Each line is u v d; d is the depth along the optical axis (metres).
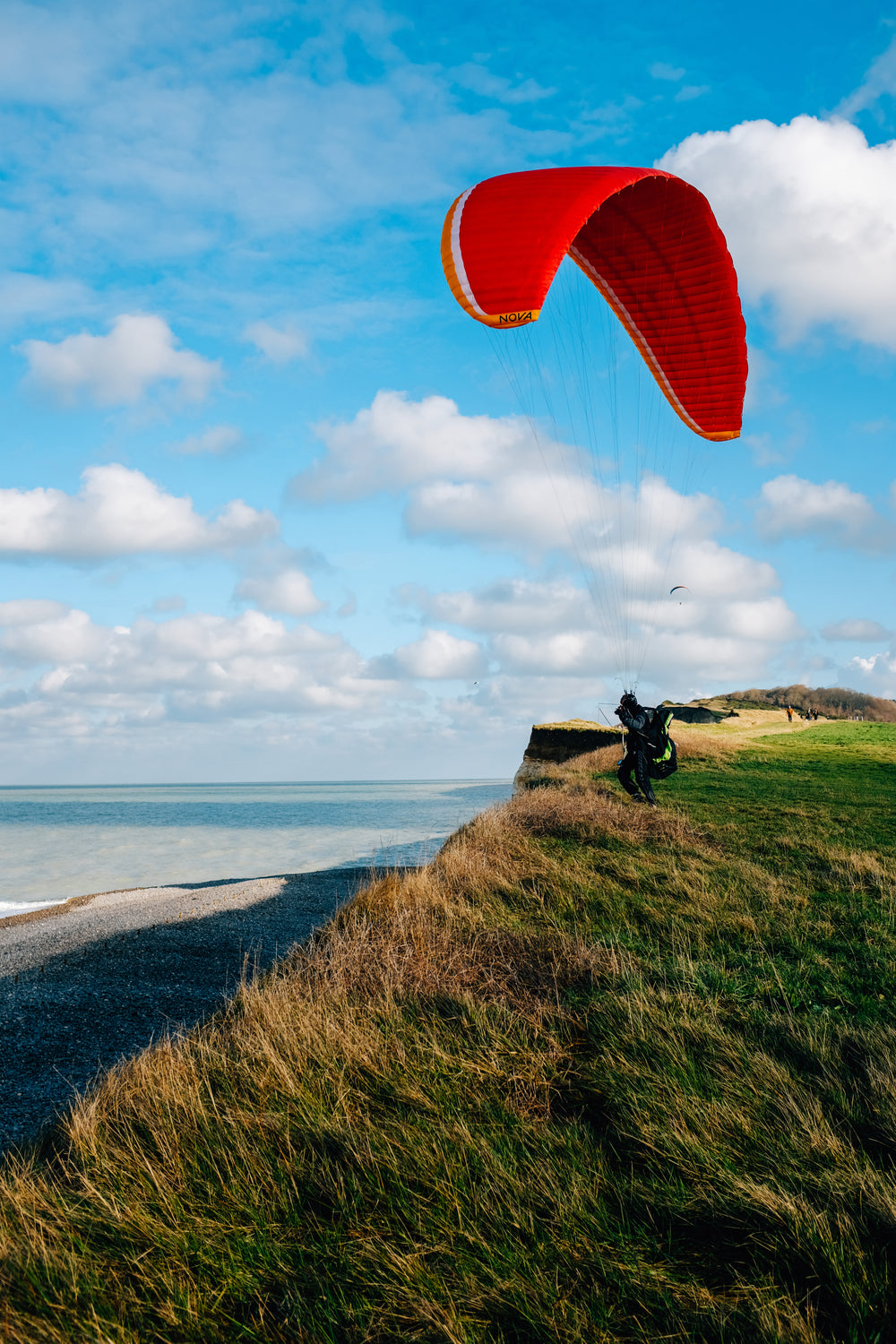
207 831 42.69
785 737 39.19
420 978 6.62
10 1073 5.99
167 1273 3.32
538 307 7.76
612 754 28.19
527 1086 4.91
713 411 11.76
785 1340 2.85
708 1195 3.70
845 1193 3.63
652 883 10.22
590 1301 3.13
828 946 7.79
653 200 9.74
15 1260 3.33
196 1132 4.36
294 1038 5.37
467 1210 3.66
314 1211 3.75
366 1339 2.99
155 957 9.48
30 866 26.38
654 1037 5.36
